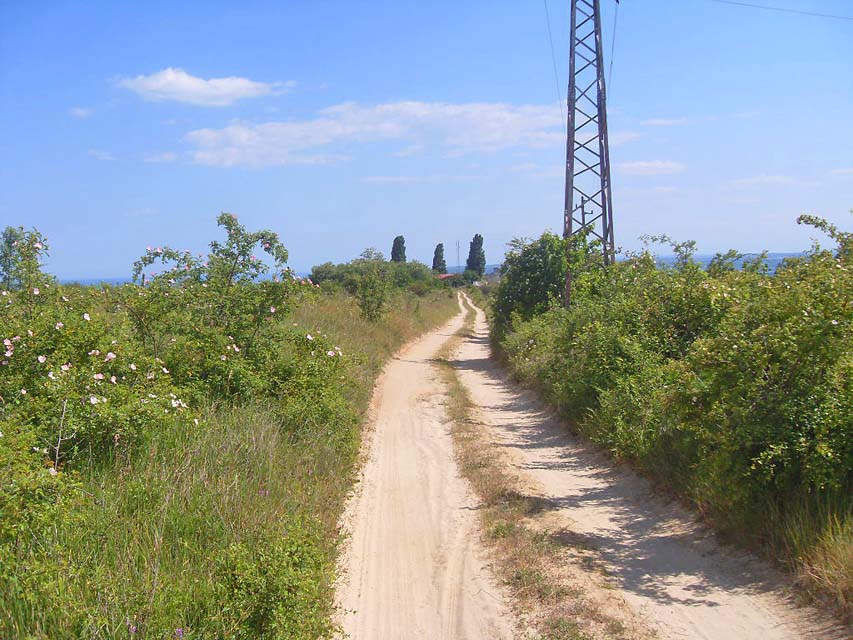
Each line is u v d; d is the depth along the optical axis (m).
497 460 9.15
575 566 5.62
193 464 6.29
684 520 6.52
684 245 11.80
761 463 5.44
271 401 8.95
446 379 17.34
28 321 7.07
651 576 5.41
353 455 9.02
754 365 5.79
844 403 5.35
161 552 4.80
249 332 9.57
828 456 5.12
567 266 18.41
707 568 5.46
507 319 23.72
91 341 7.13
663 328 10.17
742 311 6.51
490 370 20.61
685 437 7.24
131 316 8.87
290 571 4.36
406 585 5.62
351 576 5.78
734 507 5.83
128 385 6.98
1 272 7.84
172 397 7.20
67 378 6.22
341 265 50.66
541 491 7.80
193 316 9.30
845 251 7.07
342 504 7.31
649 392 8.86
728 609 4.73
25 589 3.87
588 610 4.82
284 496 6.44
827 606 4.46
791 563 4.98
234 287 9.63
